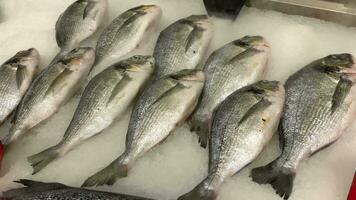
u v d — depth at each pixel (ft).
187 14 4.26
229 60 3.59
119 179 3.38
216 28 4.06
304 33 3.91
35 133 3.75
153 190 3.34
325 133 3.22
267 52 3.64
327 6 3.92
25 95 3.79
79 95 3.90
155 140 3.41
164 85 3.49
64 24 4.20
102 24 4.26
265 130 3.21
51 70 3.82
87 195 3.09
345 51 3.83
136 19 3.99
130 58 3.75
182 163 3.43
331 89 3.30
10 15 4.59
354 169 3.28
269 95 3.29
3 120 3.83
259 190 3.22
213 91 3.56
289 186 3.08
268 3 4.06
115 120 3.63
